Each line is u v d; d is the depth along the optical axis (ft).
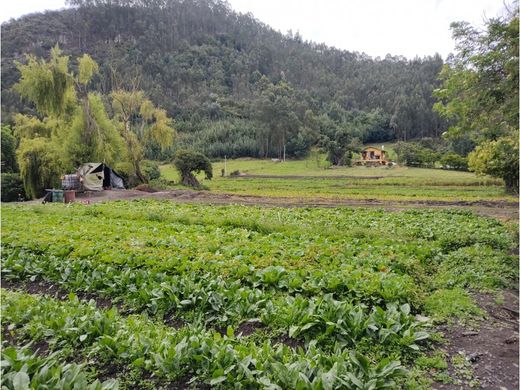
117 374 14.16
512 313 19.83
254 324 17.70
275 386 11.88
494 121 39.29
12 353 13.87
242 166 195.21
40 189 106.93
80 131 108.58
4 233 35.19
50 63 106.83
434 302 20.12
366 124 276.82
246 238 33.50
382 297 19.10
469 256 28.09
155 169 133.49
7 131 130.82
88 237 33.32
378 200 78.54
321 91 353.92
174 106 281.74
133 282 22.04
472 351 15.92
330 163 197.67
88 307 18.10
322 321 16.31
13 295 21.45
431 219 45.68
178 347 13.96
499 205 68.90
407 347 15.55
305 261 24.81
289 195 90.99
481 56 35.40
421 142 232.53
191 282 20.51
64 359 15.08
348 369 13.12
